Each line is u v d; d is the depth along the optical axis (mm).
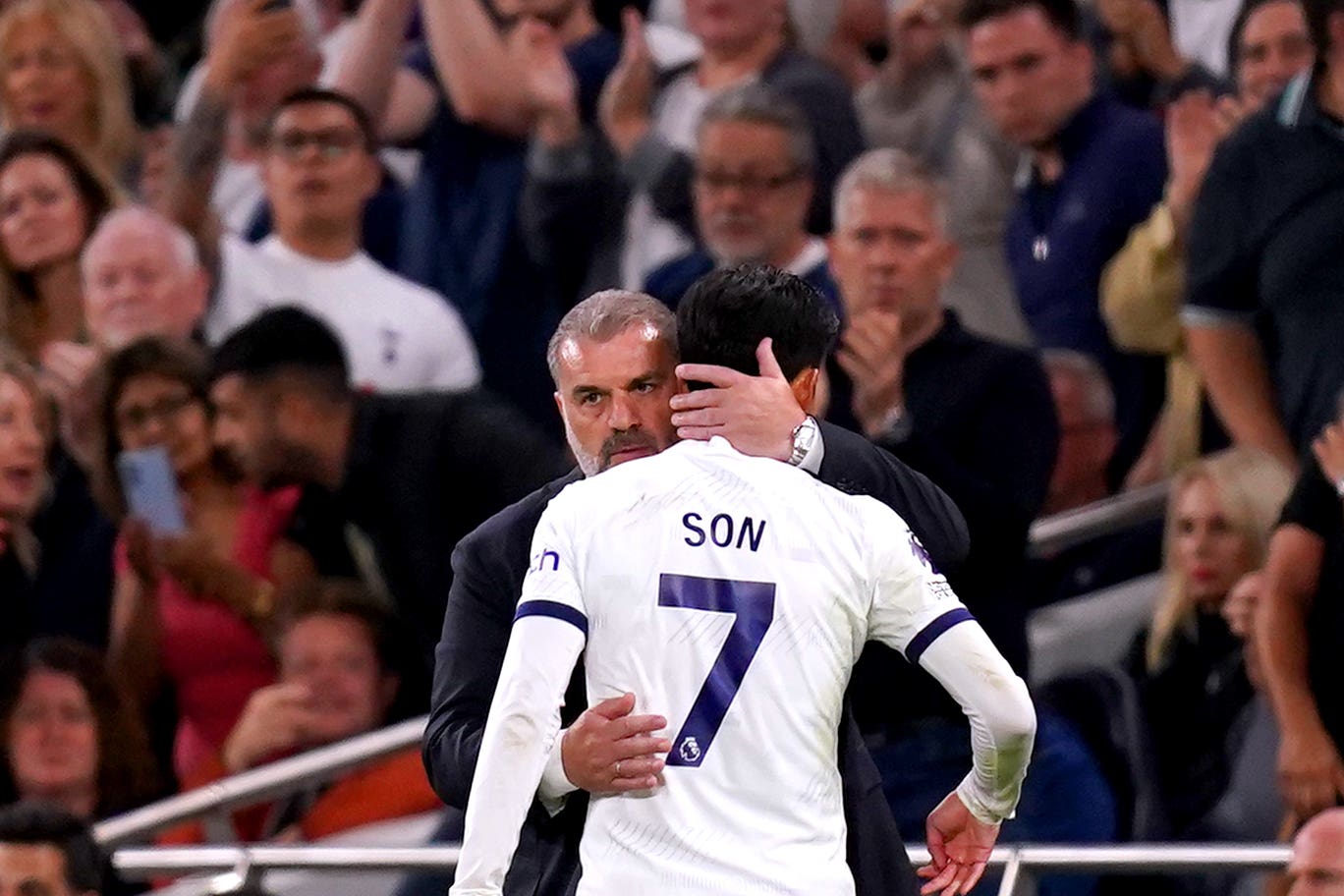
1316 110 20141
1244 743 18141
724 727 10344
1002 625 16797
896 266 18516
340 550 21062
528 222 23750
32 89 24859
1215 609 18703
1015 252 22609
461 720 11164
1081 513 20172
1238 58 22391
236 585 20734
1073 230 22281
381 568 20891
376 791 19406
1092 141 22406
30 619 21484
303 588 20219
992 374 18281
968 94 23250
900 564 10672
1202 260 20641
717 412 10867
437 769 11148
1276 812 17797
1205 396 21312
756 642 10430
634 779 10203
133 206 23734
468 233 24188
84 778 20016
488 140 24328
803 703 10461
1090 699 18891
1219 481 18781
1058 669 19625
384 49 25109
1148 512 20141
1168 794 18375
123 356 21109
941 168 23109
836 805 10633
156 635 20750
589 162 23562
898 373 17656
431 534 20812
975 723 10688
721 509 10586
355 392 21078
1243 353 20578
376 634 20062
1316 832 15055
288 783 18031
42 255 23203
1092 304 22094
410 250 24562
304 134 23359
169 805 17953
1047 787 17672
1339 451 17641
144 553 20859
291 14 25047
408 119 25203
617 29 25734
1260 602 17812
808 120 22719
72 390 22062
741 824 10281
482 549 11344
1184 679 18688
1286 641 17641
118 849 17531
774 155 21625
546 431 23844
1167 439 21453
